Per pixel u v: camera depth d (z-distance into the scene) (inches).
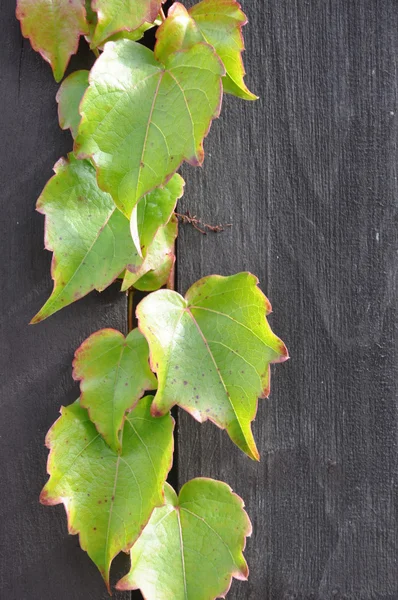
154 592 24.6
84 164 24.6
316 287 26.5
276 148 26.5
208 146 26.4
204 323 24.8
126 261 24.2
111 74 22.8
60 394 25.8
